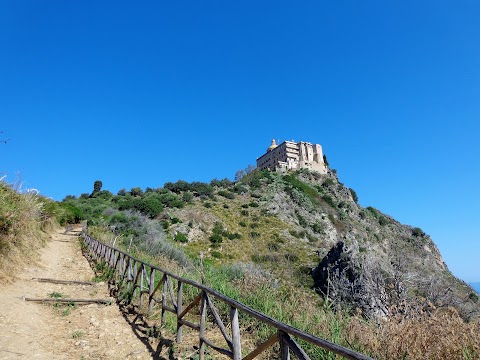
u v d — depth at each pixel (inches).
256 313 134.3
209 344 180.7
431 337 155.5
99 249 595.5
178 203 2127.2
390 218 3348.9
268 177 3314.5
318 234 2240.4
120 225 1083.9
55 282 388.8
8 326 225.5
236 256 1288.1
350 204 3127.5
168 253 737.0
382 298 222.5
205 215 2018.9
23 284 347.9
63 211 1016.9
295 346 108.9
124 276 390.0
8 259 378.9
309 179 3646.7
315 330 203.5
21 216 450.9
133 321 275.6
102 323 265.9
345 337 184.9
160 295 346.6
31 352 195.3
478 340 145.4
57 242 755.4
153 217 1872.5
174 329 251.8
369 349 166.7
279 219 2272.4
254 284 298.7
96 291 374.9
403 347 154.9
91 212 1475.1
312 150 4402.1
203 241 1652.3
